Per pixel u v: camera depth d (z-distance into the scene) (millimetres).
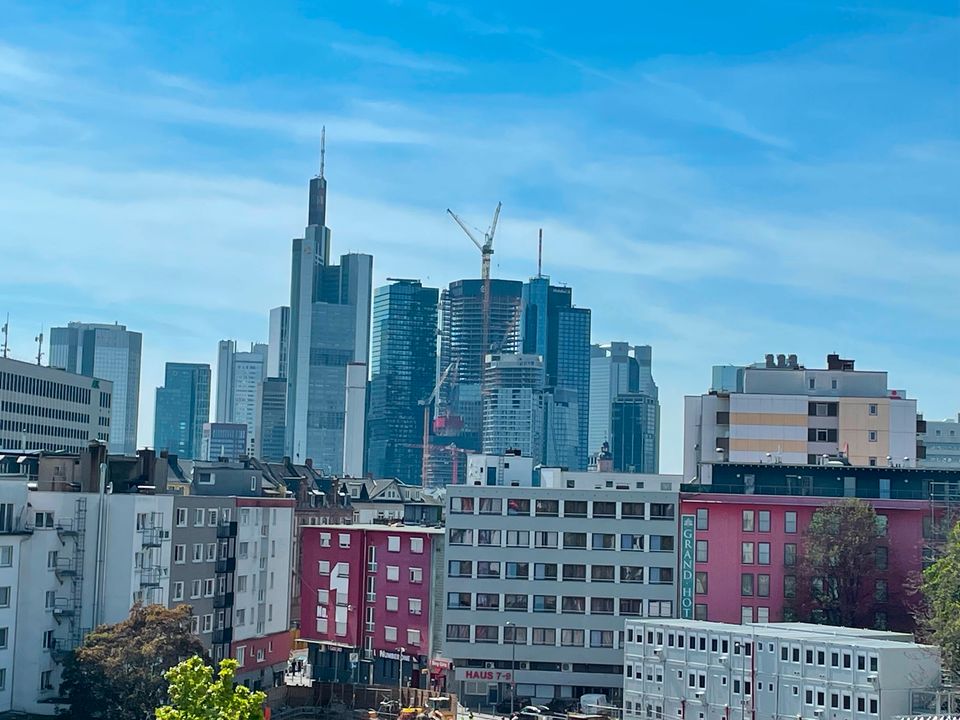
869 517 195750
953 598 159125
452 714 182625
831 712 146750
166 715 98125
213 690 100375
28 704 164250
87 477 178000
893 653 143250
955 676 148125
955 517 193875
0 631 160625
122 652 151750
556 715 185500
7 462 199000
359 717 187000
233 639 199000
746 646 157125
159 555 178875
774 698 153375
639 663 169750
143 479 193000
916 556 199875
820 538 195375
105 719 151125
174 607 180375
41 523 172250
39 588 166000
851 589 195375
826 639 150500
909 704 143000
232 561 199375
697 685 162250
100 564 171875
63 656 167375
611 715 185125
